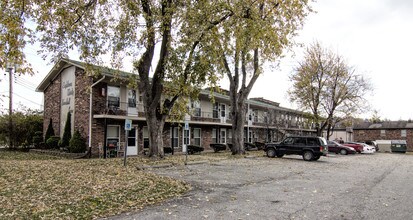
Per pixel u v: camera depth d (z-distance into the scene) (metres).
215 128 32.94
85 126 21.14
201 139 30.67
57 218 5.94
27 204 6.82
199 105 30.78
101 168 12.69
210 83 16.03
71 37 14.35
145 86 16.34
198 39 14.55
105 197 7.71
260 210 6.71
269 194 8.52
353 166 18.27
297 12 18.42
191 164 15.87
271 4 17.11
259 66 22.05
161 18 14.02
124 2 13.74
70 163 14.62
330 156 29.00
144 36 13.92
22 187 8.56
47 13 12.88
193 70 15.58
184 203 7.36
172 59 15.01
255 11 14.95
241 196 8.20
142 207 6.96
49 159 18.05
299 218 6.10
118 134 22.52
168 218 6.04
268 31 15.51
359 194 8.78
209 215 6.27
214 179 11.12
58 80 25.16
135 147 23.64
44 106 27.20
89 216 6.16
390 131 61.03
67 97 23.59
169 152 24.42
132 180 10.10
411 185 10.76
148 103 16.39
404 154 41.28
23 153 22.94
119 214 6.38
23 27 11.43
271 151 22.98
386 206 7.28
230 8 14.25
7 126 26.20
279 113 43.44
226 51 15.68
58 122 24.73
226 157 20.77
